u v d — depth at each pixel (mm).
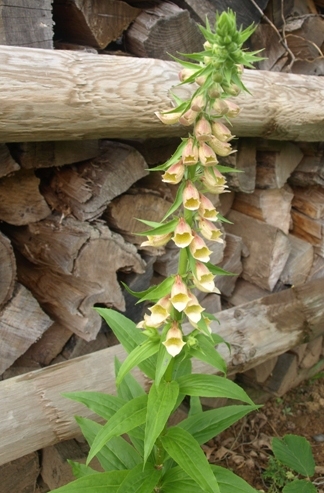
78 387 620
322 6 1094
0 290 601
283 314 858
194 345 446
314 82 778
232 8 830
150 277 769
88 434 549
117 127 545
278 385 1065
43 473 757
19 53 468
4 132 470
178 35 737
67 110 492
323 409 1078
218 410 533
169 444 452
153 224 431
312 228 1031
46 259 650
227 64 366
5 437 557
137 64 553
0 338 627
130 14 706
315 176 969
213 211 416
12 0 532
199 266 417
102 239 651
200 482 411
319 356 1188
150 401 427
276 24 979
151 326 425
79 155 610
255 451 935
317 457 935
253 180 857
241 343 792
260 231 931
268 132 730
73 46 681
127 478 472
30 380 599
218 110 380
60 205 647
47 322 657
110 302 694
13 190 591
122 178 649
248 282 998
